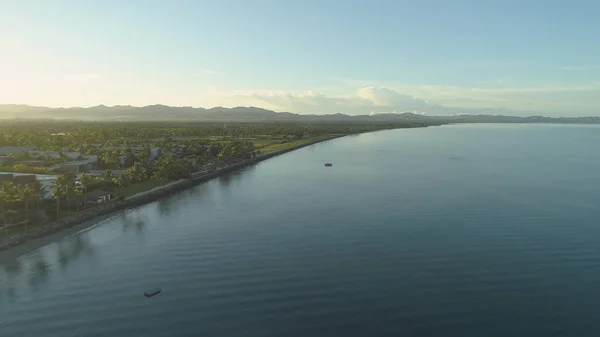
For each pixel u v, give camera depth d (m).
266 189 135.25
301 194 126.25
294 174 164.25
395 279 65.38
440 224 92.75
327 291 61.88
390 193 125.19
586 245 79.06
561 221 94.50
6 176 112.88
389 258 73.69
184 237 86.94
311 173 166.00
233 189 136.12
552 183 140.00
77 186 113.88
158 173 144.50
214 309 57.41
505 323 53.25
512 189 129.88
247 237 86.19
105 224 96.19
